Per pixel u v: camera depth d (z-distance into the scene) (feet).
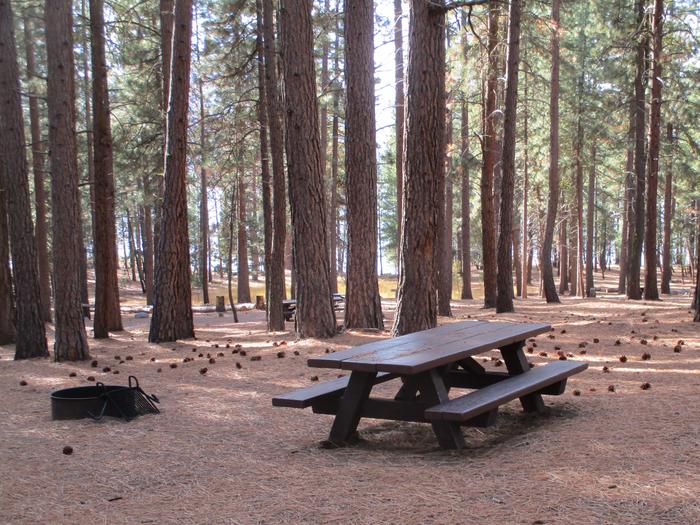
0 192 49.39
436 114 30.71
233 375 27.68
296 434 18.04
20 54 68.64
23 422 21.03
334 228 95.71
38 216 68.69
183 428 19.30
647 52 72.79
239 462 15.56
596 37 93.50
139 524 11.84
